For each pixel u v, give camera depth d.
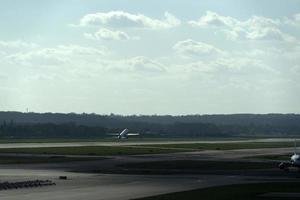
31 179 102.81
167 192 82.31
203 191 83.25
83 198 74.31
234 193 80.62
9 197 74.94
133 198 74.12
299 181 101.56
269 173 121.38
